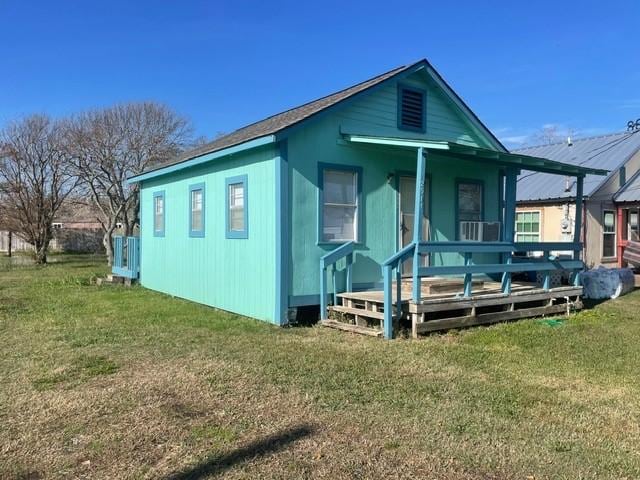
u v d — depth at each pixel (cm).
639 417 469
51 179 2461
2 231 2955
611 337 805
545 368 628
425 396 518
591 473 363
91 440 415
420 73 1073
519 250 974
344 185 964
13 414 470
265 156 911
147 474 362
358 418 459
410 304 802
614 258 1800
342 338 779
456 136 1155
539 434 429
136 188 2595
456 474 361
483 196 1201
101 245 3158
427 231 1100
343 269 956
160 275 1386
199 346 725
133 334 805
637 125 1972
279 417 461
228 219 1033
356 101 964
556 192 1747
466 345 739
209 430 432
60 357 667
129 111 2702
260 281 927
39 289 1388
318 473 362
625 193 1791
